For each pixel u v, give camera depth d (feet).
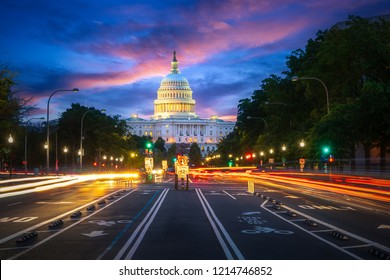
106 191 138.21
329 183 164.35
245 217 71.05
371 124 168.76
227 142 547.08
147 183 188.34
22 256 40.98
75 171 394.11
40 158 415.44
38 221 66.59
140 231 55.93
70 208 85.81
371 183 151.02
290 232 55.11
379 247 45.21
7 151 217.56
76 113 416.67
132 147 506.07
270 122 293.23
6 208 86.48
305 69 236.02
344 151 194.49
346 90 193.36
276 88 267.18
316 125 186.70
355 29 188.44
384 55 179.22
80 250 43.62
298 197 111.86
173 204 94.17
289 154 274.36
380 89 162.81
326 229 57.77
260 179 240.53
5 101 154.20
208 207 87.45
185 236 51.96
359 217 70.95
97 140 411.13
